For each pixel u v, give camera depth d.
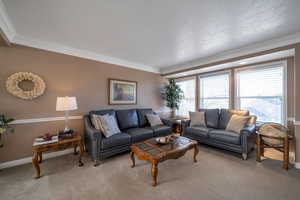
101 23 2.01
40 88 2.54
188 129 3.52
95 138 2.36
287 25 2.05
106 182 1.88
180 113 5.14
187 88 4.92
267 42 2.58
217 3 1.59
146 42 2.68
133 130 3.17
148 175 2.05
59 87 2.81
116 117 3.37
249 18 1.88
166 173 2.10
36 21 1.94
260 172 2.12
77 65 3.05
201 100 4.41
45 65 2.64
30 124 2.49
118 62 3.78
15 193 1.65
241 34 2.34
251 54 2.86
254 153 2.86
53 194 1.64
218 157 2.67
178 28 2.15
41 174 2.07
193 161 2.50
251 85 3.35
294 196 1.59
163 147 2.18
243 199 1.56
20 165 2.36
